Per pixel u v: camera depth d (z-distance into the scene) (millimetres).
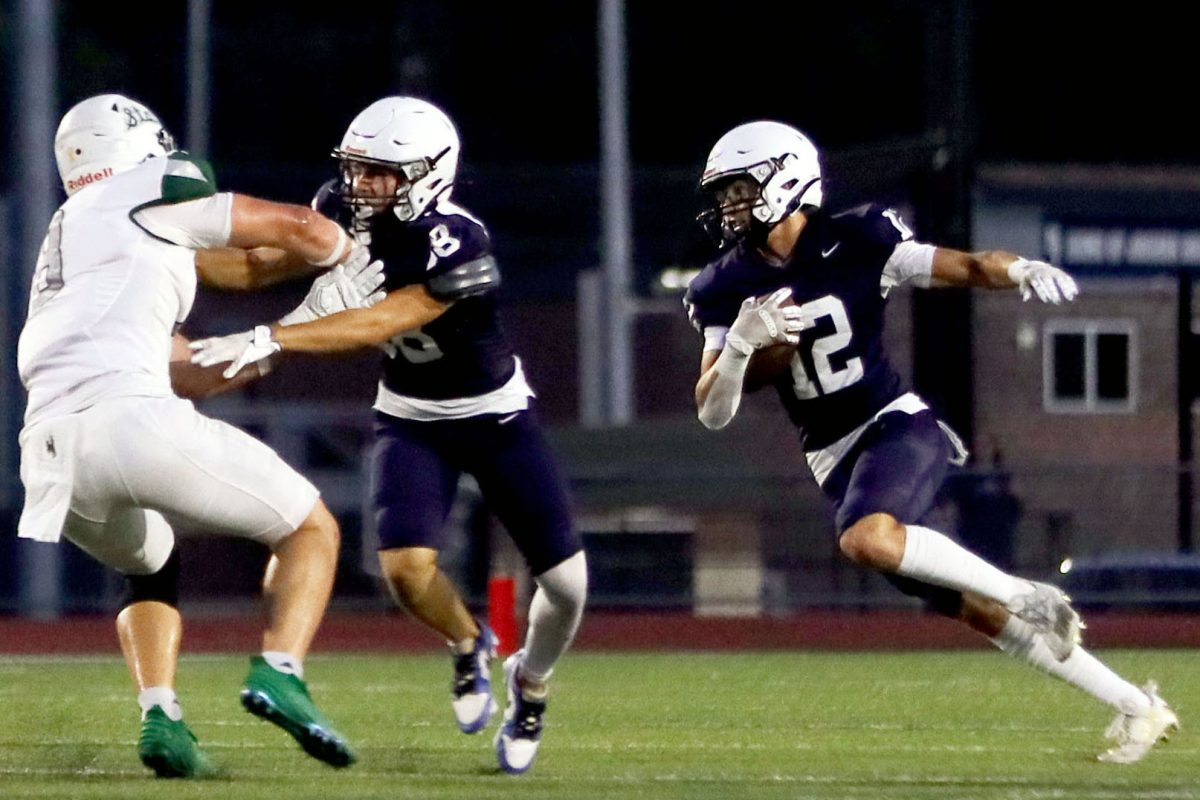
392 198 17812
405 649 39781
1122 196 64688
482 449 19000
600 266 88438
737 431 62469
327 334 16766
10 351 53500
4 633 43000
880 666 32938
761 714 24141
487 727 22562
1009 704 25328
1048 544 46875
